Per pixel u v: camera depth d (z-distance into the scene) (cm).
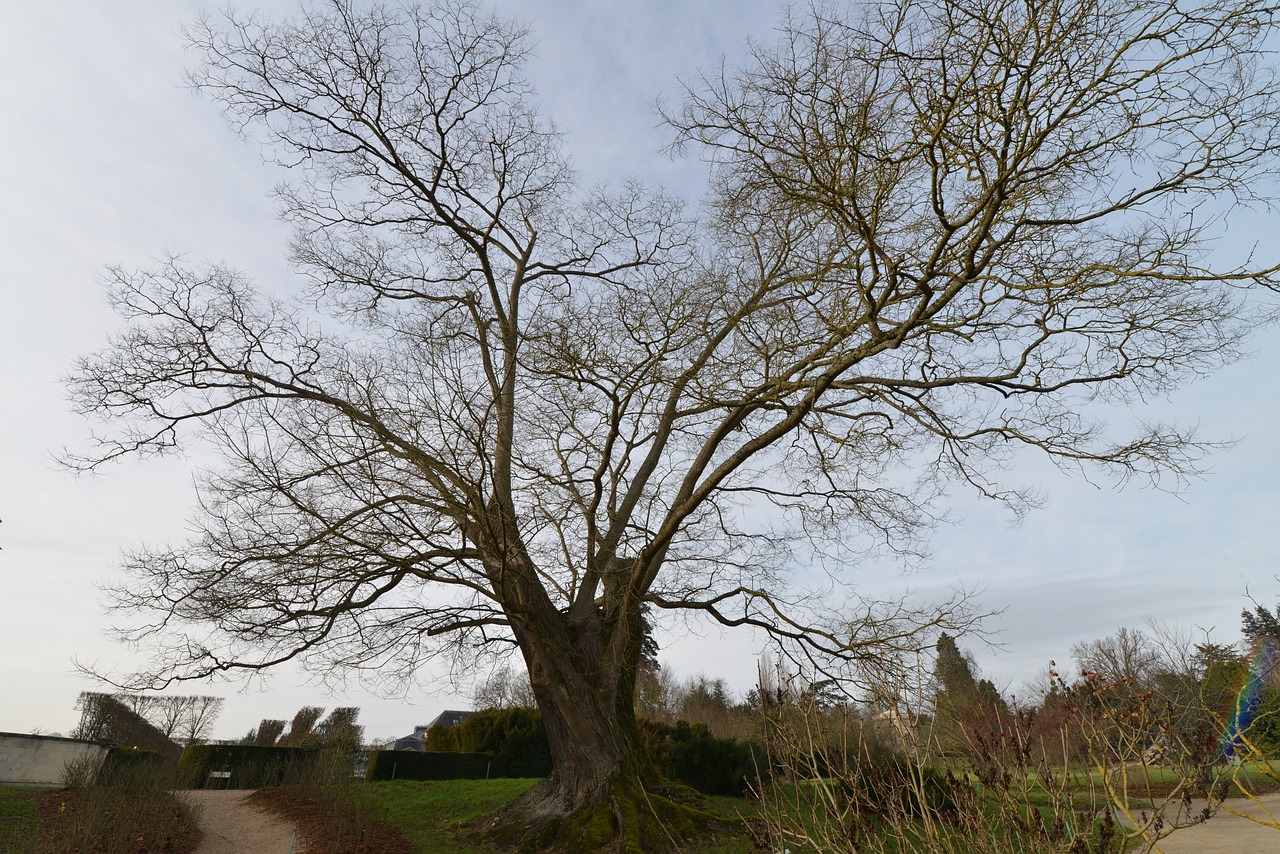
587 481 1411
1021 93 845
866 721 689
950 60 892
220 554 1189
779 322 1367
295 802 1864
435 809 1728
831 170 991
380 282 1702
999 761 479
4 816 1407
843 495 1484
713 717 3297
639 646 1606
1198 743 421
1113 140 888
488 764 2600
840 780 542
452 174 1655
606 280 1830
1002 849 458
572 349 1398
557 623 1402
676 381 1385
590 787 1352
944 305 1044
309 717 3822
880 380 1316
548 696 1427
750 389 1388
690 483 1543
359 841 1448
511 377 1467
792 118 1041
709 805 1506
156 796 1548
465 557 1270
